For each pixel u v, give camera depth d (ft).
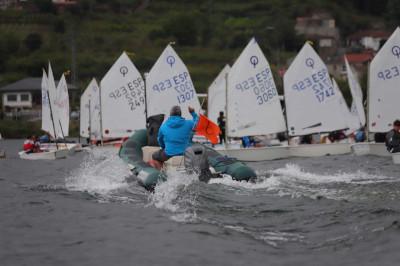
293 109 339.57
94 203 151.02
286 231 115.85
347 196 149.69
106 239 113.39
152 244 108.99
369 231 111.24
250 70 326.44
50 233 119.65
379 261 95.61
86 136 527.40
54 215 136.77
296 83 339.57
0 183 210.38
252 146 331.57
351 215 125.29
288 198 149.28
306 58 340.18
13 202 156.25
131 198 157.99
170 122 184.85
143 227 121.70
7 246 110.63
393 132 264.72
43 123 451.94
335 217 124.36
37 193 173.47
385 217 121.39
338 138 370.73
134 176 193.57
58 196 164.96
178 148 183.73
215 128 192.65
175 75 353.92
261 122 329.11
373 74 318.45
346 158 299.38
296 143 362.12
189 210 137.08
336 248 103.24
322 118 343.26
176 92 354.74
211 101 406.82
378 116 319.27
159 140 187.52
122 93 401.70
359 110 466.29
